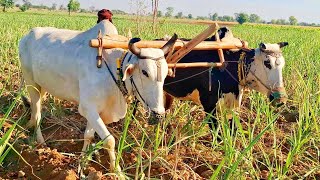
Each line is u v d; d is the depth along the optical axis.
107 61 4.94
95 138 6.09
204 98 6.22
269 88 5.80
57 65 5.29
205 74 6.10
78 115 7.03
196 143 5.78
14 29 18.97
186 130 5.91
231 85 6.05
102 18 5.81
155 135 5.38
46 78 5.49
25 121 6.53
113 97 4.98
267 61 5.74
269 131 6.31
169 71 5.05
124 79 4.51
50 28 5.90
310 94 6.52
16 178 4.95
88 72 4.95
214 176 4.02
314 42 18.28
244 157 4.61
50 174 4.88
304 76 9.64
